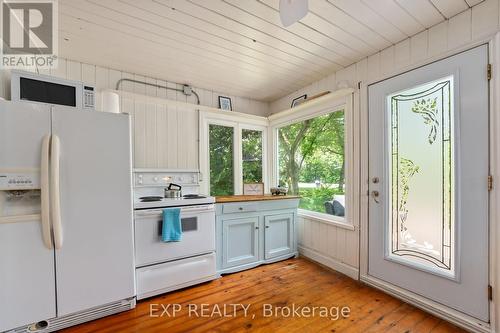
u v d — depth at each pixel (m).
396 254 2.06
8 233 1.47
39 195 1.59
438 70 1.77
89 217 1.71
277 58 2.35
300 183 3.22
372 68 2.28
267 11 1.66
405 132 2.00
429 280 1.83
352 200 2.43
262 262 2.77
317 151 2.96
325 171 2.84
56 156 1.56
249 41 2.05
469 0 1.55
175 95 2.97
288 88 3.20
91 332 1.61
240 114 3.36
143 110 2.70
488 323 1.51
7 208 1.50
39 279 1.55
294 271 2.60
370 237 2.25
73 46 2.09
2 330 1.46
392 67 2.11
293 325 1.67
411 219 1.96
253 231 2.72
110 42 2.04
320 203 2.91
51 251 1.58
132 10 1.63
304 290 2.17
